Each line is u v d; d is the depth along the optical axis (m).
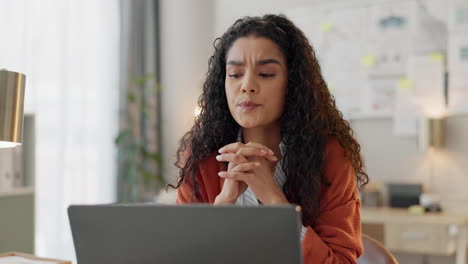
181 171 1.22
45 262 1.17
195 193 1.21
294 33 1.12
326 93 1.22
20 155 2.54
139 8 4.26
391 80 3.66
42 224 3.60
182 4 4.32
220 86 1.20
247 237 0.67
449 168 3.51
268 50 1.05
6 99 1.20
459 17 3.47
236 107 1.06
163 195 3.98
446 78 3.51
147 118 4.30
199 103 1.27
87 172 3.88
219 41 1.18
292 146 1.11
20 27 3.45
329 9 3.84
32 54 3.51
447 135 3.51
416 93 3.59
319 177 1.10
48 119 3.63
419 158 3.59
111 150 4.03
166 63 4.38
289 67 1.11
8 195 2.40
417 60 3.58
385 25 3.67
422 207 3.37
